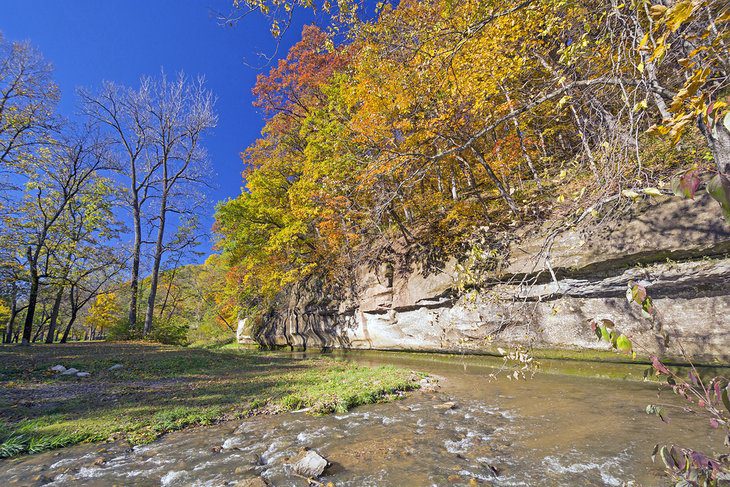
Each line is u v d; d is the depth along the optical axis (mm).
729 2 1936
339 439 5750
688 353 8070
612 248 8961
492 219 13391
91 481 4477
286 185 24219
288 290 28766
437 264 14344
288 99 27766
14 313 29047
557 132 12336
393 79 8711
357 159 8742
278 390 9289
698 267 7852
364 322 18922
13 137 20312
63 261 23625
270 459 5055
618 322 9234
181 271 40750
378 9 5359
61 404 7930
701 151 7082
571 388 8539
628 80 3787
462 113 7578
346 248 20766
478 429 5938
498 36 7312
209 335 44406
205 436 6164
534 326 10695
